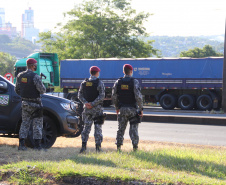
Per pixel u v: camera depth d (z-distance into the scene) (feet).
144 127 63.41
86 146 35.73
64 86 131.75
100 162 26.63
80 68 129.08
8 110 36.50
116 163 26.43
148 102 121.60
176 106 116.16
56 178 23.06
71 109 37.70
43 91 33.37
